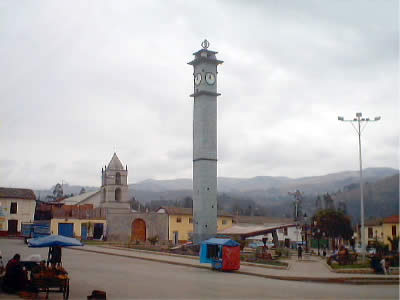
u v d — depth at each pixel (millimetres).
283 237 78500
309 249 67250
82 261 39812
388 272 33875
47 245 22656
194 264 38594
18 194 75188
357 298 23062
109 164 77500
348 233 65938
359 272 33688
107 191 76125
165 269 35156
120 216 72188
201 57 59812
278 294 23516
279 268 36344
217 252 36750
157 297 21406
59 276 20016
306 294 23859
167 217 75000
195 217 58750
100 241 66812
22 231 59250
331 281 30016
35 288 20281
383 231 65188
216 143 60250
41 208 80625
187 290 23844
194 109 61188
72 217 70688
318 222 66438
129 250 53500
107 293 22172
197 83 61125
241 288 25328
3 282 20641
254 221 95625
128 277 28844
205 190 58500
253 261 40500
